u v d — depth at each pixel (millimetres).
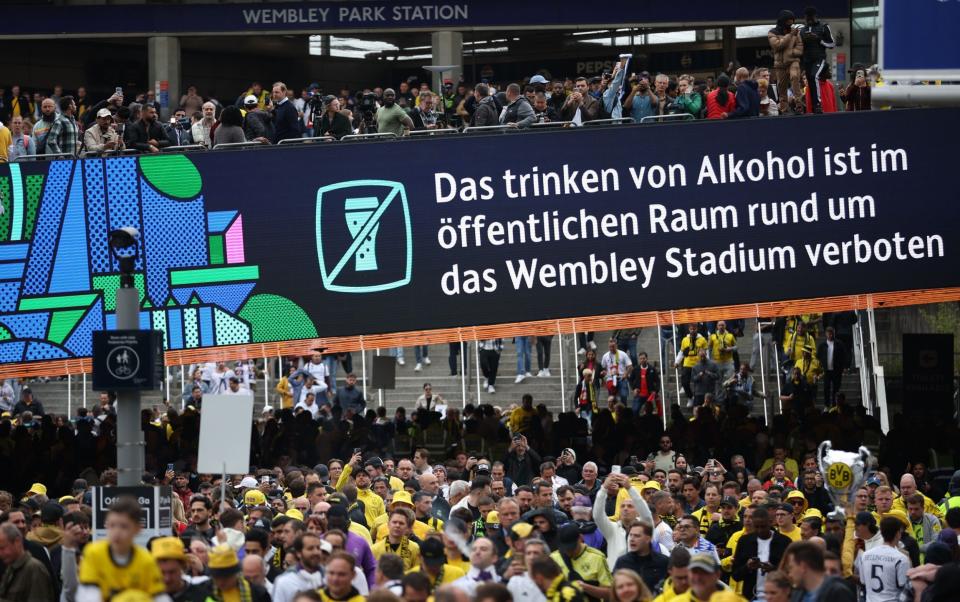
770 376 47188
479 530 22672
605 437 37688
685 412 45875
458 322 32500
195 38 58656
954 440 35344
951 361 36344
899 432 35469
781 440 36156
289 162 32125
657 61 60250
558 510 23469
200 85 61875
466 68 61250
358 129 39875
